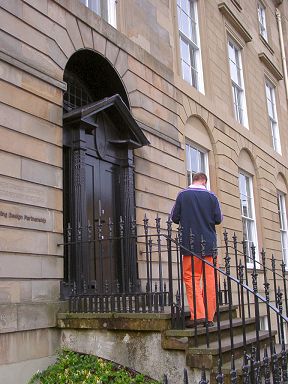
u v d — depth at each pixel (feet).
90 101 26.32
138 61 27.48
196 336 15.99
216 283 16.06
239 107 43.65
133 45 27.20
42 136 19.56
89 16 23.75
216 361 15.55
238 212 37.45
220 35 40.57
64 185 21.56
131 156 25.58
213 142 35.42
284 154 52.13
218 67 38.93
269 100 52.19
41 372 17.74
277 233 45.37
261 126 46.65
